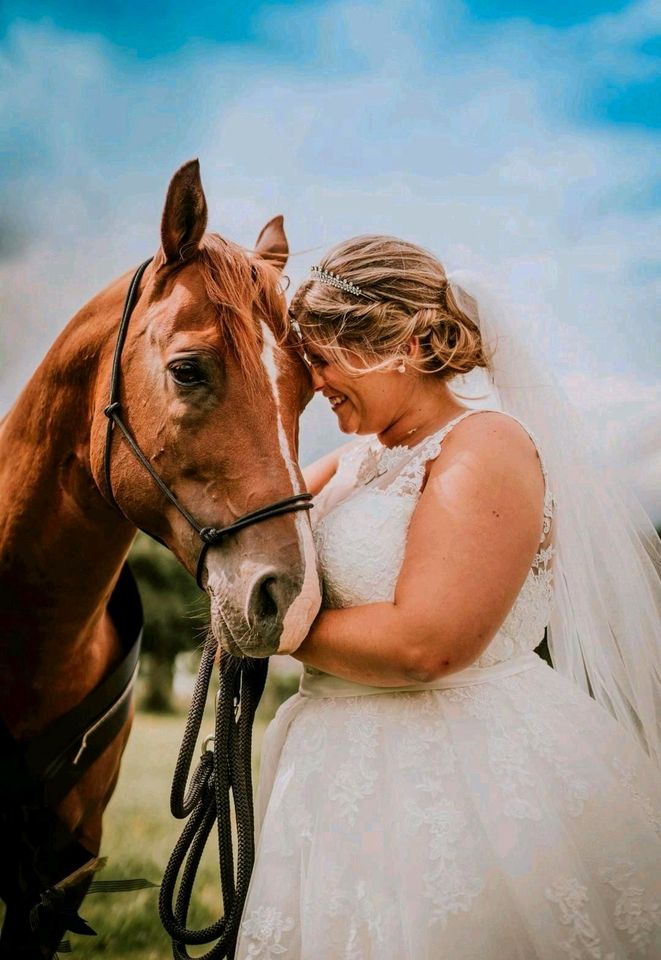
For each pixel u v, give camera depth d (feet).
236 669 5.33
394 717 4.69
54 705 6.23
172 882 5.16
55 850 5.77
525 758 4.54
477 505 4.56
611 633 5.52
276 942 4.48
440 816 4.41
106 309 5.71
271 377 4.99
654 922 4.37
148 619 31.35
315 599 4.58
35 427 5.98
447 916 4.23
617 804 4.59
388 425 5.24
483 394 5.69
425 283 5.02
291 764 4.84
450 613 4.37
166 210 5.18
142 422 5.21
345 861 4.44
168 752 21.84
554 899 4.25
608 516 5.55
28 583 6.02
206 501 4.95
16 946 5.74
